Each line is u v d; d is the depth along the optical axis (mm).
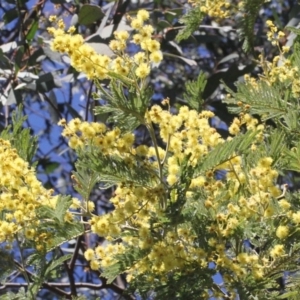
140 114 854
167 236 877
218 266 885
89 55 849
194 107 1025
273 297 887
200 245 886
